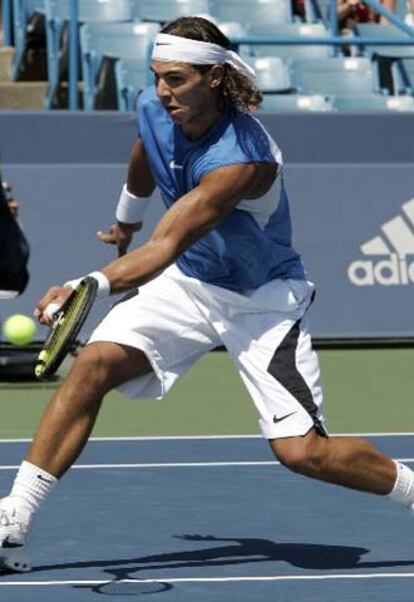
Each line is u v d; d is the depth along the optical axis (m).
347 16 46.56
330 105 42.75
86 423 16.92
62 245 36.78
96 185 37.16
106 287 15.59
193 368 35.69
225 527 19.95
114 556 18.30
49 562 17.97
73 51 40.84
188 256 17.20
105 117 37.16
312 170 37.94
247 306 17.17
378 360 36.78
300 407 16.88
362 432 28.11
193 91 16.22
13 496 16.94
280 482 23.00
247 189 16.36
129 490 22.41
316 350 38.31
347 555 18.41
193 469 24.16
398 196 38.25
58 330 15.55
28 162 36.97
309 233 37.81
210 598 16.23
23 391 32.31
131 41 43.31
